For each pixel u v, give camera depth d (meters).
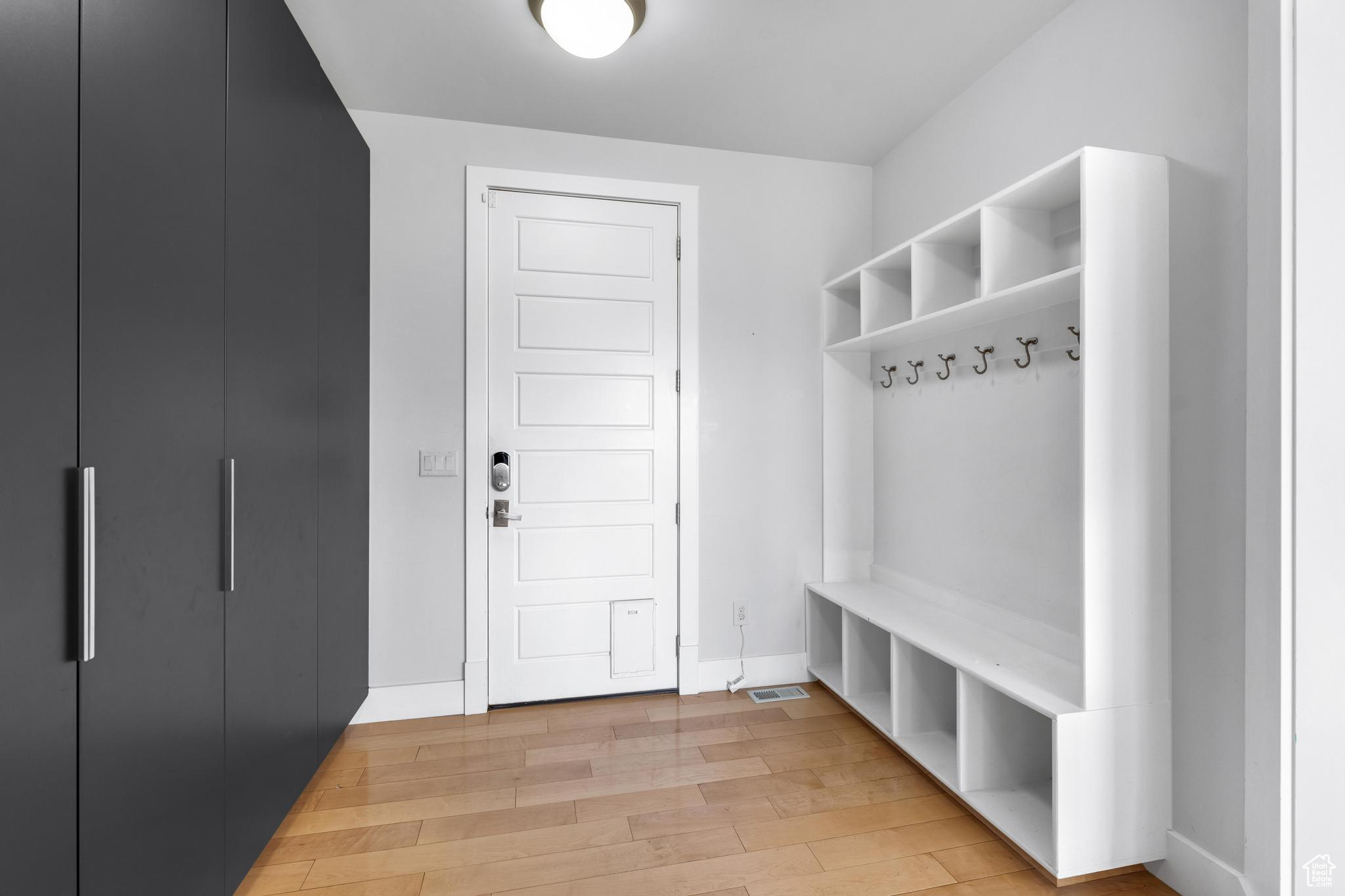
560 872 1.74
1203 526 1.64
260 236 1.63
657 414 3.00
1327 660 1.46
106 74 1.05
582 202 2.91
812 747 2.48
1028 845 1.76
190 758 1.31
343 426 2.30
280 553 1.75
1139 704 1.70
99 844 1.04
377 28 2.15
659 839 1.89
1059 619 2.08
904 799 2.12
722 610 3.08
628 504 2.97
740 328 3.10
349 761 2.35
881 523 3.14
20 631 0.89
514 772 2.28
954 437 2.60
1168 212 1.72
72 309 0.98
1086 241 1.65
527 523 2.86
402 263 2.71
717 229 3.07
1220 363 1.59
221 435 1.43
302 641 1.92
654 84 2.51
